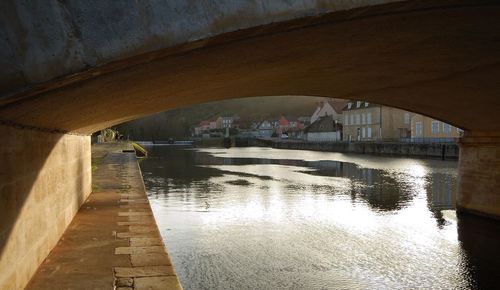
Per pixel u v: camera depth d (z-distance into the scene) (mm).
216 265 10359
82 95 4387
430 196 20406
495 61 7105
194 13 3385
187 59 4152
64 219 8164
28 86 3193
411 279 9555
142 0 3287
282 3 3535
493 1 4156
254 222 14852
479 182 14781
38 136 5938
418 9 4168
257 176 30500
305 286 9109
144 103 7137
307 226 14305
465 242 12203
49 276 5750
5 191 4445
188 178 29188
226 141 120625
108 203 11391
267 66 5801
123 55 3273
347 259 10852
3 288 4383
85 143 11922
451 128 50812
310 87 9453
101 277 5777
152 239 7727
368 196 20531
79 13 3193
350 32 4621
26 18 3131
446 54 6543
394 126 67125
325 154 63344
